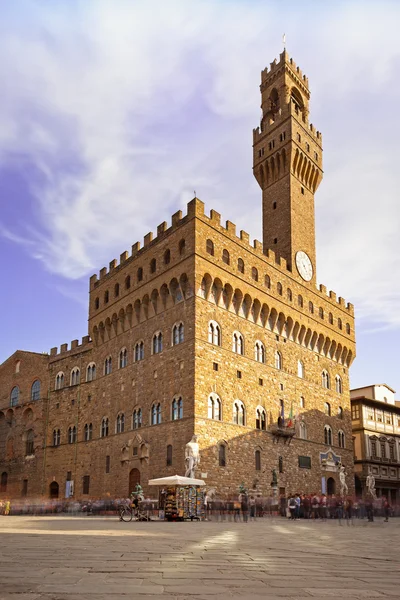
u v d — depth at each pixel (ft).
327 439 288.51
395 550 78.18
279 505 213.46
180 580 44.39
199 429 210.59
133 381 251.19
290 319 275.59
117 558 59.36
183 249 234.17
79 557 59.67
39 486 293.02
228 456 220.64
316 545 83.20
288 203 296.51
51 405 305.32
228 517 183.32
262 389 248.73
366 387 385.09
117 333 271.69
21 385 327.06
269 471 240.94
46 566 51.62
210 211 239.50
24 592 37.68
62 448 289.12
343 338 318.45
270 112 322.55
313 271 302.86
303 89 330.54
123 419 252.62
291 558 63.31
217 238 239.09
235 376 234.79
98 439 266.57
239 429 229.45
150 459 227.81
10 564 52.95
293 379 271.49
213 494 206.90
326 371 301.63
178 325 230.07
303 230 301.02
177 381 223.30
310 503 198.80
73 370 299.38
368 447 352.08
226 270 239.50
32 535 93.66
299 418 269.23
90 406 279.90
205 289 229.86
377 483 350.23
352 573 51.70
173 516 161.99
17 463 310.65
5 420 327.26
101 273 293.64
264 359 254.88
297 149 301.43
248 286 250.78
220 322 233.55
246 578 46.34
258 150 319.06
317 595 38.81
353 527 147.64
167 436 221.46
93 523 144.05
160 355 236.84
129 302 262.88
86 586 40.55
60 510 224.33
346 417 309.22
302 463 263.29
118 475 245.24
